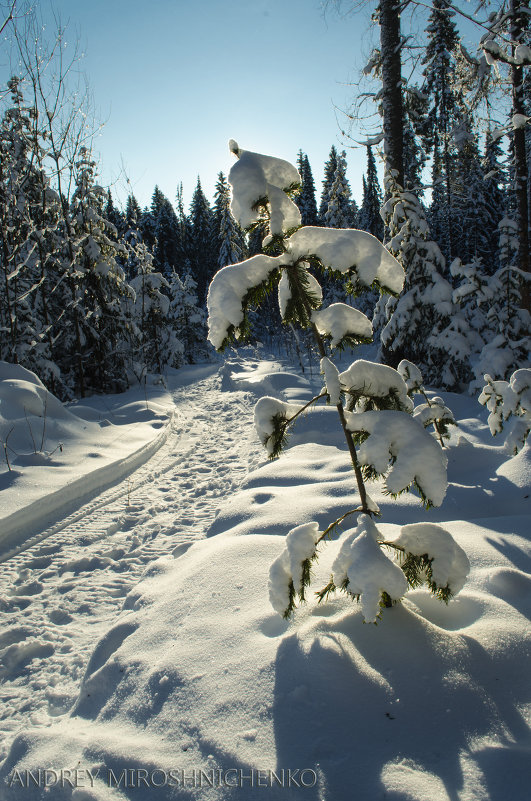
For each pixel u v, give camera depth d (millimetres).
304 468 5410
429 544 2070
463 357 9344
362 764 1487
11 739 2182
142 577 3455
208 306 1968
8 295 9992
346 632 2012
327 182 35969
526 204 8734
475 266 8945
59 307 13648
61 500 5293
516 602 2293
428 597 2328
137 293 18016
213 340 1981
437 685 1744
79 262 13625
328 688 1754
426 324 9938
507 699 1705
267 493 4512
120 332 14586
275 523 3715
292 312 2203
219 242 41094
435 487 1806
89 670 2514
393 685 1750
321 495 4305
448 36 12266
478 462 4602
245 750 1601
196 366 23297
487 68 7789
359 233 1962
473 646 1914
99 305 14070
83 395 13461
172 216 42281
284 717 1695
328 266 1950
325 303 24906
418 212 9734
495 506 3799
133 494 5887
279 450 2252
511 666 1839
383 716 1646
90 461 6410
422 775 1430
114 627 2660
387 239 10719
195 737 1719
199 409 12070
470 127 9023
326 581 2535
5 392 7043
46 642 2951
